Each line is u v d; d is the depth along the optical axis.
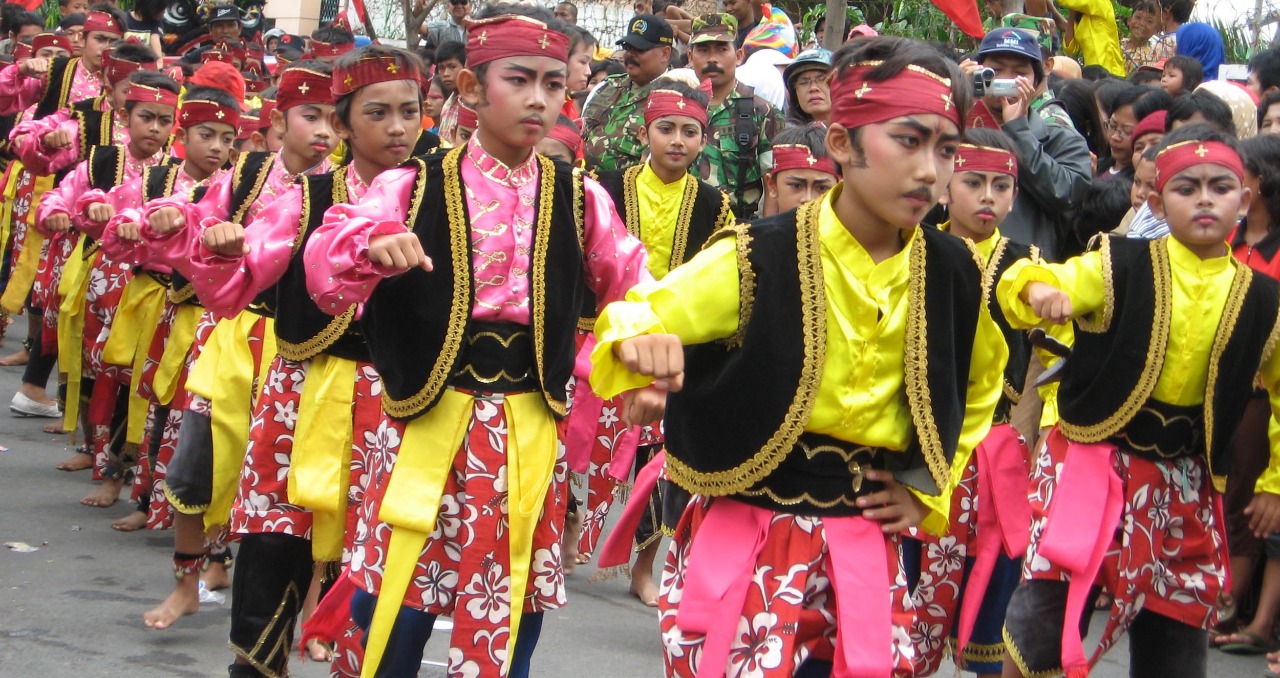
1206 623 4.20
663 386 2.76
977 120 6.17
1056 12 9.77
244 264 3.88
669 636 3.10
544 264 3.63
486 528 3.55
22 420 8.80
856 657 2.93
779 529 3.02
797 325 2.94
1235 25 10.66
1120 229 6.32
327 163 5.09
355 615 3.72
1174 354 4.12
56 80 9.76
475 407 3.56
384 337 3.57
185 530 5.18
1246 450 5.73
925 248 3.05
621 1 13.92
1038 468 4.40
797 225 2.99
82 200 5.25
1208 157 4.09
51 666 4.77
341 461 4.27
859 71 2.90
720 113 7.36
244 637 4.35
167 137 6.98
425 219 3.55
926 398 3.01
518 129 3.58
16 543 6.26
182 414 5.61
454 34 11.05
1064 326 4.32
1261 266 5.63
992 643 4.75
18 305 9.26
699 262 2.97
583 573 6.56
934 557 4.64
